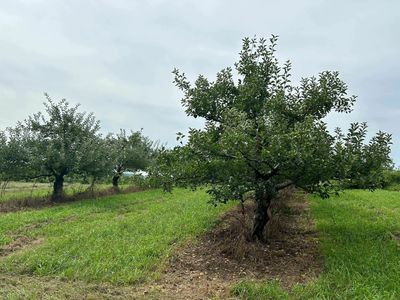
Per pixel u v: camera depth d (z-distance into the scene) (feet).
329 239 41.09
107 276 30.76
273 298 26.76
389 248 37.45
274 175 37.63
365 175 38.14
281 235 43.65
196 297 27.35
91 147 83.25
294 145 32.65
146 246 39.11
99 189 95.50
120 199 82.17
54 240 42.24
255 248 37.40
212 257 36.22
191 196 84.79
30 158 77.77
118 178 107.45
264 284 28.86
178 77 47.83
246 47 46.65
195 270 33.24
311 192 37.99
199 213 58.13
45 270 32.27
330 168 34.83
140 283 30.07
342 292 26.96
